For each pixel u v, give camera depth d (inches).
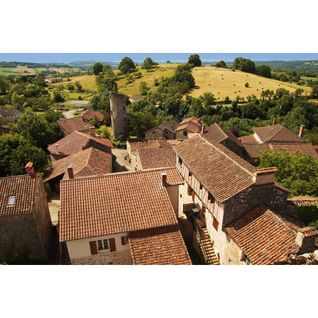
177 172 1019.9
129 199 820.0
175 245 735.7
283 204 757.3
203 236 844.0
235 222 713.0
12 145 1518.2
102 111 3452.3
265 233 652.1
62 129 2373.3
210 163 853.8
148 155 1336.1
